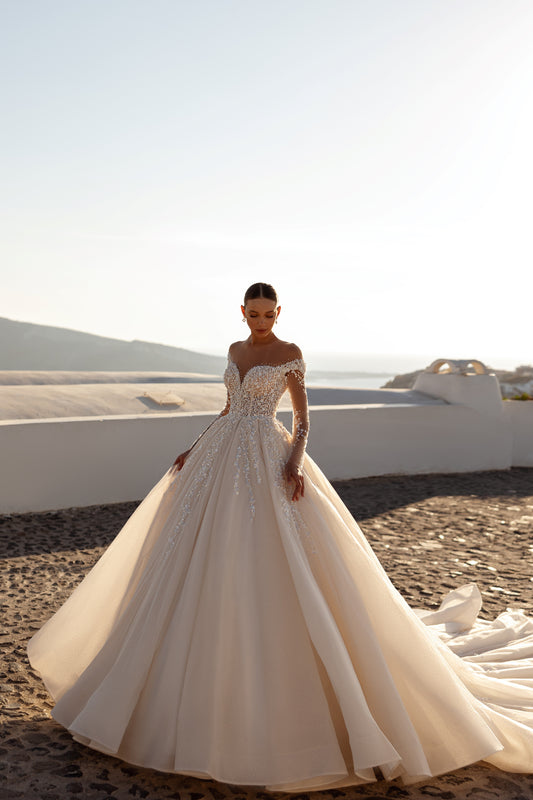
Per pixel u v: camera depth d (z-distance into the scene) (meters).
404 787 2.54
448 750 2.51
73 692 2.69
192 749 2.35
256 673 2.40
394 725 2.40
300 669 2.44
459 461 10.52
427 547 6.23
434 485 9.39
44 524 6.56
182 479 2.95
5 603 4.41
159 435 7.81
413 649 2.58
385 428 9.84
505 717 2.69
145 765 2.44
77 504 7.29
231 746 2.36
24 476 6.91
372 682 2.46
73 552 5.66
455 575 5.41
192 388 10.48
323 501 2.78
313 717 2.39
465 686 2.92
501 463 10.90
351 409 9.52
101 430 7.39
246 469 2.75
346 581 2.59
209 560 2.57
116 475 7.53
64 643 3.04
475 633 3.87
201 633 2.46
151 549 2.95
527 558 5.98
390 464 9.92
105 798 2.38
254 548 2.58
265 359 2.99
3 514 6.82
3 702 3.11
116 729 2.43
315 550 2.65
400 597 2.73
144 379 11.47
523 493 9.02
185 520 2.72
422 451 10.19
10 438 6.80
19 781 2.47
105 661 2.69
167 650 2.49
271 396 2.95
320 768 2.34
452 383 10.86
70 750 2.69
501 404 10.87
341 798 2.44
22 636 3.89
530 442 11.38
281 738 2.36
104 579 3.05
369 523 7.04
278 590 2.53
